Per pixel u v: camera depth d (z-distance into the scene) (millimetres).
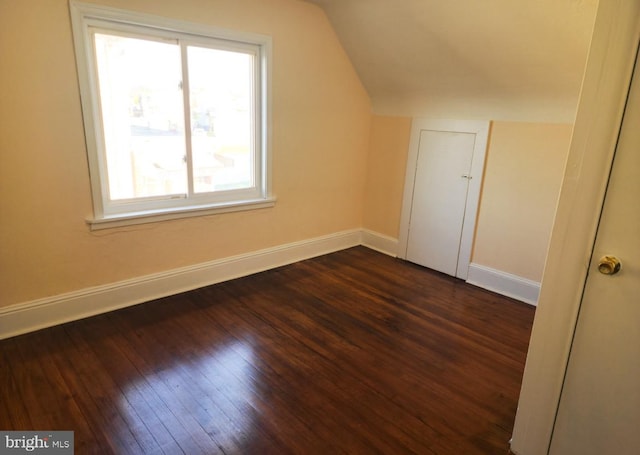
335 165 3732
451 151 3309
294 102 3252
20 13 2010
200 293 2938
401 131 3658
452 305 2914
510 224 3047
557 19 2199
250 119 3111
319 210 3727
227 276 3186
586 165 1276
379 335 2465
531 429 1559
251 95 3064
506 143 2986
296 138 3354
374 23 2996
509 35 2449
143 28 2436
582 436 1457
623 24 1148
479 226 3229
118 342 2279
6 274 2221
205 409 1799
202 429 1687
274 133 3191
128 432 1654
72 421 1700
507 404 1902
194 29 2580
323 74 3379
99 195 2441
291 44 3102
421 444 1653
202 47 2725
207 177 2980
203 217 2941
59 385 1908
